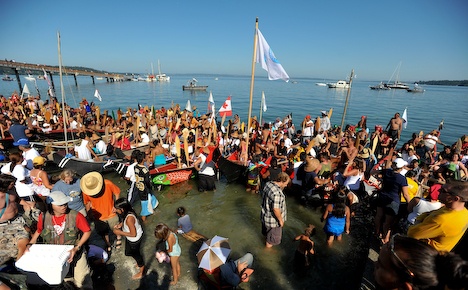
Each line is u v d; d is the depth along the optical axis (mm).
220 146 12398
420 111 37781
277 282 4883
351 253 5641
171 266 4848
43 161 5719
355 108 39656
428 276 1614
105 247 5711
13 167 5703
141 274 4926
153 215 7113
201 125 15039
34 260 3309
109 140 11977
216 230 6516
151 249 5758
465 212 3129
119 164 8305
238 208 7586
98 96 21641
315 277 5008
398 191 5379
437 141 11664
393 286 1786
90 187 4750
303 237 5109
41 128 14766
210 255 4164
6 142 12414
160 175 8383
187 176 9102
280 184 5312
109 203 5184
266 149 10844
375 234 5859
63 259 3385
